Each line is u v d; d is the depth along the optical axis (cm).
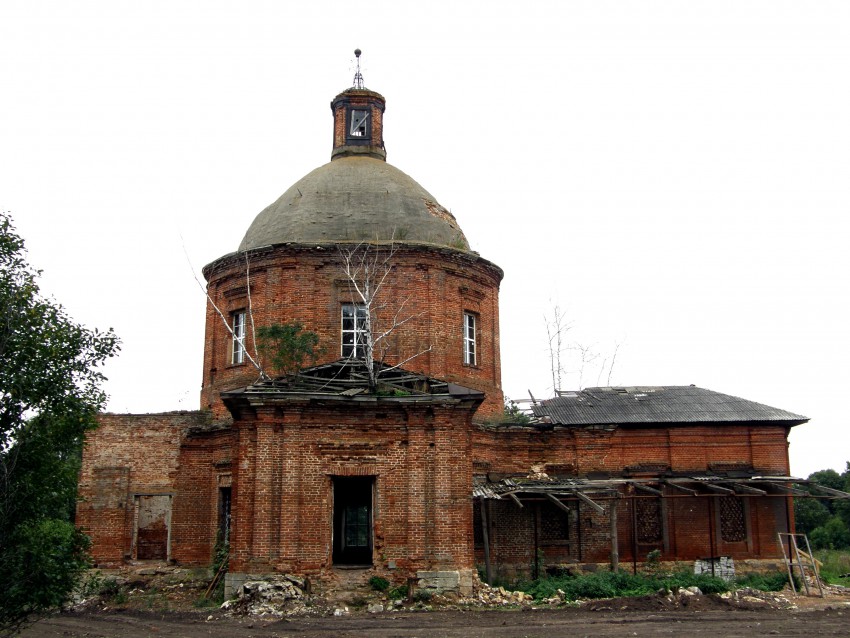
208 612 2028
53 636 1772
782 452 2825
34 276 1400
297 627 1777
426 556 2086
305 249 2678
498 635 1675
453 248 2780
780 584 2500
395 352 2644
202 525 2597
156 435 2662
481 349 2870
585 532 2689
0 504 1290
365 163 3064
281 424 2120
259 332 2484
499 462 2734
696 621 1866
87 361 1424
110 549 2569
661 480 2686
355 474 2128
